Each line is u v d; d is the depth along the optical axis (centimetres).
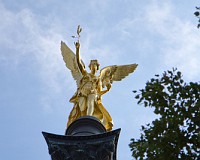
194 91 2181
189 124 2136
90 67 3644
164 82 2230
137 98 2234
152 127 2173
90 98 3444
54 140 2956
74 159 2897
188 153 2094
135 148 2159
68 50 3884
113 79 3744
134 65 3788
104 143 2934
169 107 2173
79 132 3100
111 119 3412
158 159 2109
